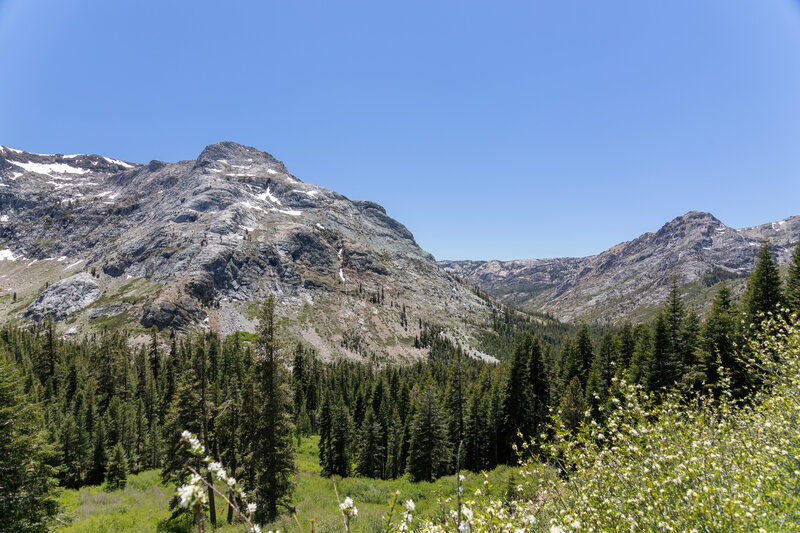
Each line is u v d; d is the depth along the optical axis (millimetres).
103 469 37469
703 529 4547
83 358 91000
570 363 46688
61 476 35469
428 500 20906
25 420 17234
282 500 23344
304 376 80812
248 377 24766
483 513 4520
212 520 21766
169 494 31359
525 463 6797
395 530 4180
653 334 33312
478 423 40812
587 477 5984
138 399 56344
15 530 15867
